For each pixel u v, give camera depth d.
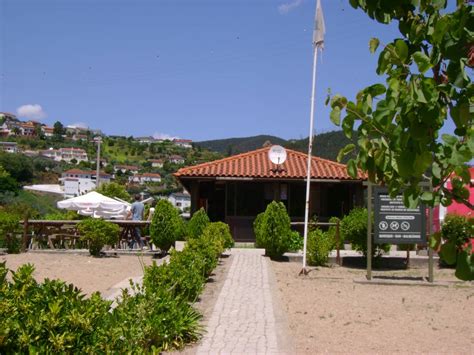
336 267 14.69
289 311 8.37
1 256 14.72
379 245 14.45
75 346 4.14
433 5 2.24
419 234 12.37
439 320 7.86
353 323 7.58
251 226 22.05
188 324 6.37
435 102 2.04
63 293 4.68
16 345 3.78
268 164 23.00
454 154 2.16
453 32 2.06
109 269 12.61
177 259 9.13
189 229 17.58
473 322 7.75
